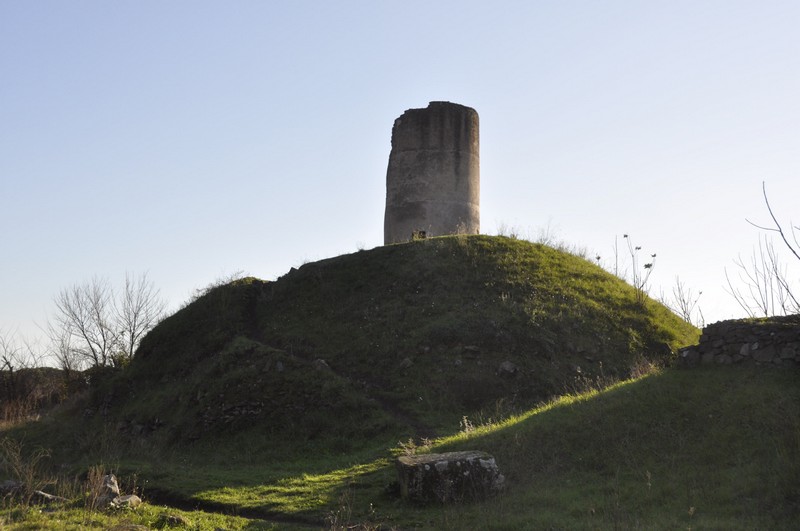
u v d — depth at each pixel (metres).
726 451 11.38
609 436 12.55
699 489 10.48
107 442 20.02
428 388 19.47
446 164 29.55
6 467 15.40
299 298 25.53
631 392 13.80
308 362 21.27
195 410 20.14
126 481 14.12
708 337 14.47
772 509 9.57
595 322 22.48
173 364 24.23
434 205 29.28
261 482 14.05
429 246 26.41
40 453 19.61
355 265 26.42
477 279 24.25
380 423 17.88
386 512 11.31
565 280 24.91
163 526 10.38
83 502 11.38
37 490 12.32
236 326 24.78
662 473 11.26
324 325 23.48
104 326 35.09
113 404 23.88
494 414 18.08
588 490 11.16
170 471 15.02
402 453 14.98
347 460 15.88
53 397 32.09
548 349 20.69
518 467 12.35
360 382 20.22
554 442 12.81
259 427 18.72
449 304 23.06
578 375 20.02
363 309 23.80
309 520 11.25
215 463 17.19
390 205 30.09
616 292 24.91
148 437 20.28
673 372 14.27
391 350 21.30
